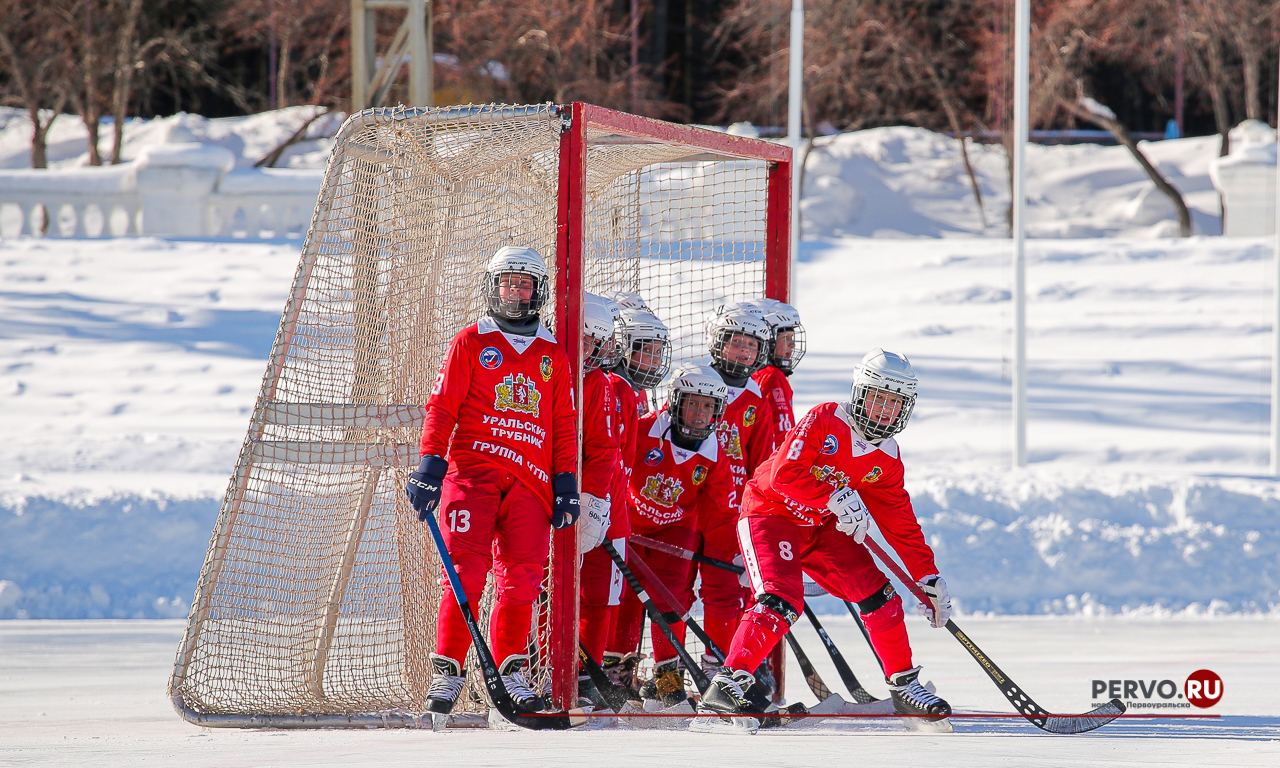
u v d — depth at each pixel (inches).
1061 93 4229.8
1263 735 549.0
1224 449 1701.5
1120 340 2349.9
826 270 2849.4
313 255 645.3
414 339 676.7
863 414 582.2
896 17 4286.4
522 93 3934.5
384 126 649.6
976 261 2874.0
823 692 659.4
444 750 493.7
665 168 852.6
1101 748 501.7
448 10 3614.7
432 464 569.3
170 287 2519.7
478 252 700.0
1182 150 4906.5
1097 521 1184.2
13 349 2091.5
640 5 4643.2
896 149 4889.3
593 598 652.7
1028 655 861.8
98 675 762.2
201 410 1834.4
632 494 695.1
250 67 5216.5
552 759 464.8
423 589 665.6
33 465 1395.2
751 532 607.5
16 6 3823.8
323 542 657.6
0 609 1005.8
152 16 4185.5
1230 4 4040.4
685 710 634.8
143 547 1083.3
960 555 1142.3
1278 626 1007.6
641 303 737.6
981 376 2124.8
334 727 588.1
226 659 625.9
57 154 4490.7
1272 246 2871.6
